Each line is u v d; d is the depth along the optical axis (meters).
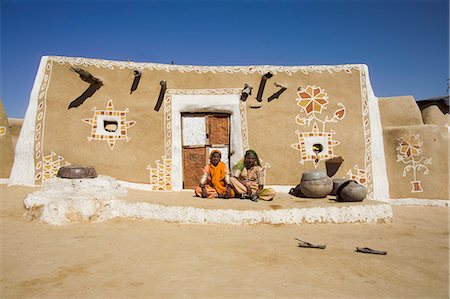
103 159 9.25
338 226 6.50
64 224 6.26
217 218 6.39
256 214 6.46
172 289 3.21
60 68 9.45
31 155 8.94
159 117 9.70
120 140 9.45
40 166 8.91
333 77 10.21
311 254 4.46
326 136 9.88
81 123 9.31
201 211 6.43
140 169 9.40
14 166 8.95
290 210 6.60
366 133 9.97
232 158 9.71
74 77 9.48
